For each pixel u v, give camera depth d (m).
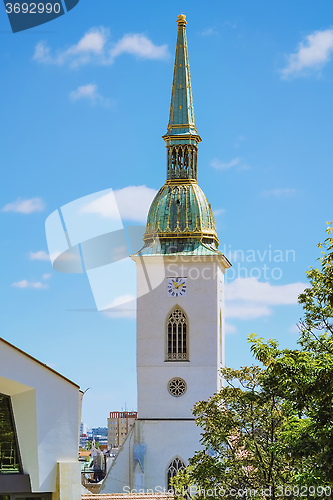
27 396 49.91
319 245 40.50
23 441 49.97
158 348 105.81
